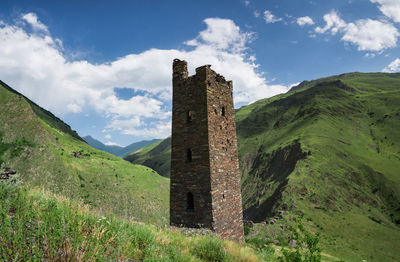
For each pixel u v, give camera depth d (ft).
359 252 264.31
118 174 439.22
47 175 323.57
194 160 63.16
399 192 422.00
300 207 365.81
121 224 24.89
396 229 333.62
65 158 393.70
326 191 409.08
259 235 255.91
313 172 454.40
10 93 455.63
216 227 57.88
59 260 14.33
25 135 385.29
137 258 21.50
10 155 331.57
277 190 453.99
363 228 320.70
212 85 67.15
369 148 610.65
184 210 62.49
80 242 15.70
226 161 68.33
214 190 60.08
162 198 429.38
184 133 66.64
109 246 19.12
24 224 14.46
